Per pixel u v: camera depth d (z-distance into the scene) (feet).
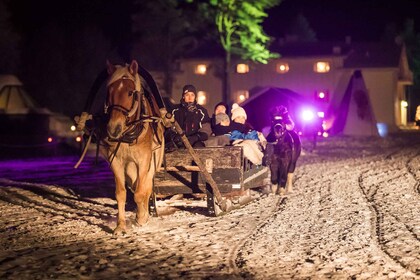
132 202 51.26
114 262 31.53
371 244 35.60
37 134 117.70
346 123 188.24
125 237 37.55
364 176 72.13
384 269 30.07
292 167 57.98
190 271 29.99
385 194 56.39
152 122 38.22
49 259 32.01
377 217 44.60
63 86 176.76
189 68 229.04
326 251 33.94
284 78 226.58
